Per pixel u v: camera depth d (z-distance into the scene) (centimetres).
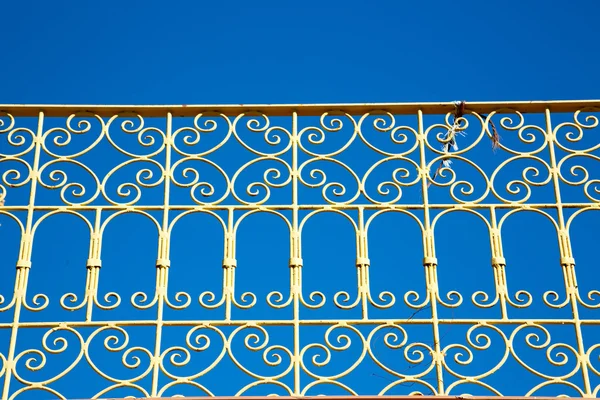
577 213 719
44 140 739
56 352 669
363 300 686
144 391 657
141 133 739
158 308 681
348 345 672
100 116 751
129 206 714
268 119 749
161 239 702
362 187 723
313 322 678
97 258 698
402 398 640
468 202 720
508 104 753
